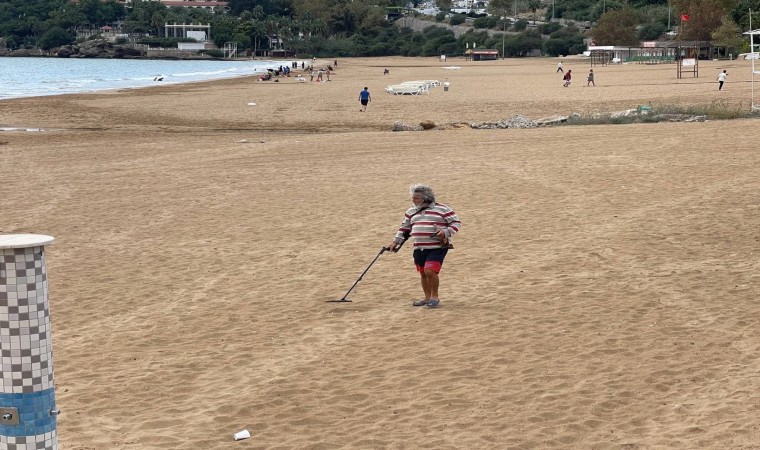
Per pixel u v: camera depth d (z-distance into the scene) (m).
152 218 17.80
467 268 13.02
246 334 10.28
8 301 4.34
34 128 40.84
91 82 97.56
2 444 4.44
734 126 28.50
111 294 12.34
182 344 9.99
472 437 7.16
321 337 10.05
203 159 27.03
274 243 15.18
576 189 18.92
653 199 17.45
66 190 21.69
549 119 36.25
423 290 11.55
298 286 12.45
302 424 7.58
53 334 10.50
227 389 8.48
